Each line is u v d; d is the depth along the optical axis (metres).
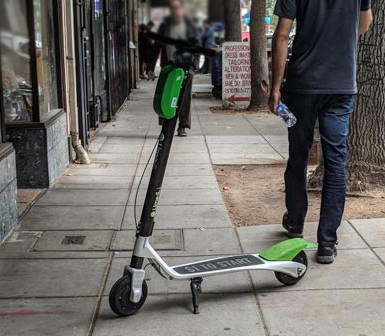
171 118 3.46
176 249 4.72
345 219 5.28
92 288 4.02
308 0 4.17
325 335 3.38
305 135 4.45
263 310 3.68
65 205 5.92
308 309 3.69
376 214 5.39
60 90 7.38
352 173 5.95
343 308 3.69
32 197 6.18
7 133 6.36
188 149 8.92
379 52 5.74
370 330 3.43
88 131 8.97
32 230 5.18
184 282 4.10
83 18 8.45
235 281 4.10
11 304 3.77
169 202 6.04
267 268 3.82
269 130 10.71
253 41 13.05
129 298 3.56
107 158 8.20
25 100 6.38
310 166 7.60
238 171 7.50
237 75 13.50
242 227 5.24
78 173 7.29
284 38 4.21
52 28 7.18
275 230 5.13
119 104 13.37
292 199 4.73
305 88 4.26
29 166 6.47
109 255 4.62
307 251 4.59
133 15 17.05
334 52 4.21
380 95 5.83
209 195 6.29
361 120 5.91
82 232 5.14
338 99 4.28
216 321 3.55
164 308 3.72
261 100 13.23
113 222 5.41
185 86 3.45
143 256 3.55
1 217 4.82
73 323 3.54
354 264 4.34
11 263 4.45
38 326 3.50
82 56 8.17
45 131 6.42
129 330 3.45
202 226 5.28
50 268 4.36
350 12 4.19
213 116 12.57
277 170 7.53
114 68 12.45
